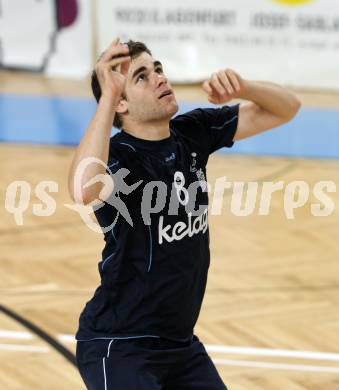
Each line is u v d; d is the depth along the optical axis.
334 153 19.86
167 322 7.27
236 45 25.00
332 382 10.20
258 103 7.99
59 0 26.19
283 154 19.89
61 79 26.53
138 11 25.36
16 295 12.80
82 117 22.70
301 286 13.09
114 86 6.87
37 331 11.59
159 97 7.18
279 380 10.24
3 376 10.38
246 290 12.92
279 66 24.91
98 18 25.84
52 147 20.66
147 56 7.29
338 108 23.16
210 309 12.23
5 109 23.39
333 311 12.20
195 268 7.34
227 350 10.98
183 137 7.64
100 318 7.32
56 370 10.53
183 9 25.05
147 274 7.16
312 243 14.81
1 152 20.23
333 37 24.45
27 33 26.77
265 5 24.55
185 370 7.49
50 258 14.23
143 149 7.27
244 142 20.78
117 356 7.18
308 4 24.33
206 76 25.12
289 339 11.31
